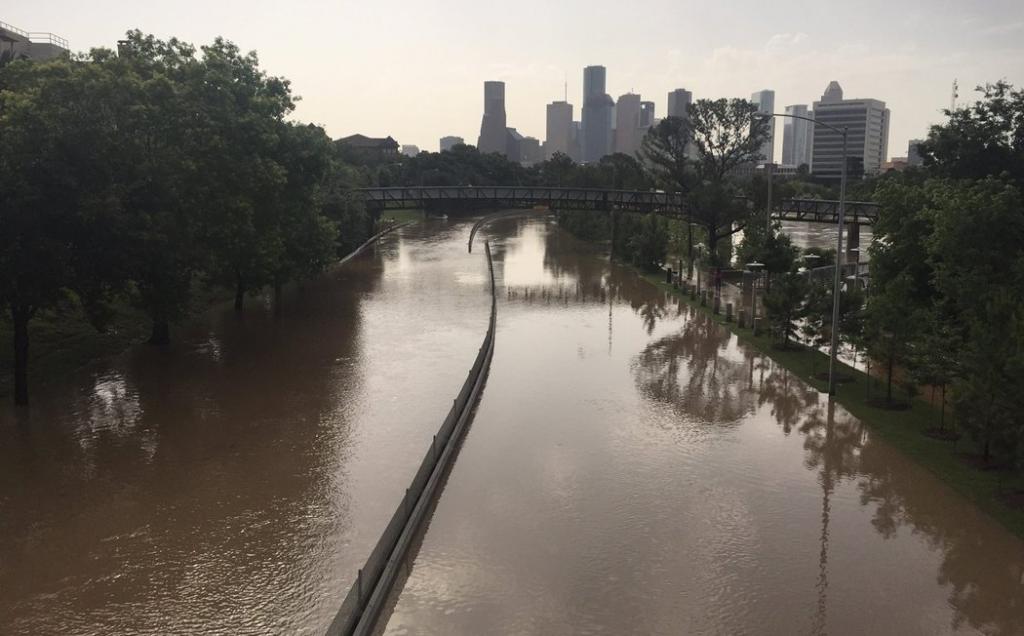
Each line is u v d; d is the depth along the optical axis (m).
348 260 73.75
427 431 24.19
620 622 13.91
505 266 72.94
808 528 17.78
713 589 15.06
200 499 19.06
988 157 42.81
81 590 14.92
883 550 16.72
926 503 19.20
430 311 47.03
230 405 26.97
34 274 24.52
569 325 43.88
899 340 26.97
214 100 35.31
